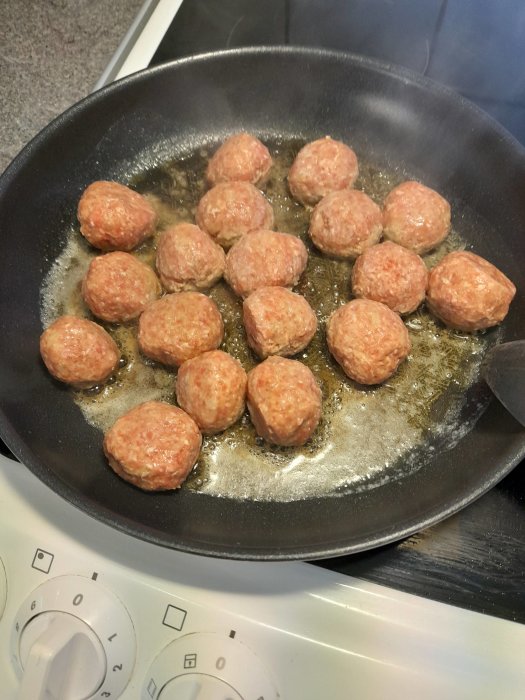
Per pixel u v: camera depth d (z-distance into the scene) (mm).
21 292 306
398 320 304
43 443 265
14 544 215
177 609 205
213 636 202
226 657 197
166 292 330
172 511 264
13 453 231
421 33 395
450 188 348
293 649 200
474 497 229
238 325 327
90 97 328
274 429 276
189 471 277
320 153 342
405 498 266
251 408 291
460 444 285
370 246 332
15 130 383
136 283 312
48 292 322
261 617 204
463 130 336
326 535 237
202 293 330
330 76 351
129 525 210
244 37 392
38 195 322
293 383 281
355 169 350
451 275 305
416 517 226
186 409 289
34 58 373
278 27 397
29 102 383
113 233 321
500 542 239
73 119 326
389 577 226
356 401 304
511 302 312
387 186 361
